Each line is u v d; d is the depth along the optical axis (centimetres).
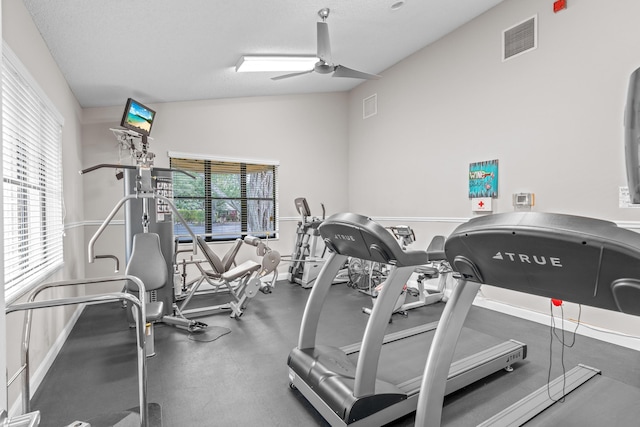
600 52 304
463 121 436
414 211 514
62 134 342
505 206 387
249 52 378
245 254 560
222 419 195
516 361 251
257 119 568
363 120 620
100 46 309
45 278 257
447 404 206
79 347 297
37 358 241
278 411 202
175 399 215
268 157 579
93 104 441
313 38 381
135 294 333
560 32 333
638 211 283
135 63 354
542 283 98
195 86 454
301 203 540
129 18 276
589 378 203
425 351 248
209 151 525
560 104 335
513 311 370
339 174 653
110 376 245
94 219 447
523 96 367
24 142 240
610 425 157
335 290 495
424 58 489
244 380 238
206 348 292
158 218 375
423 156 496
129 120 383
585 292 90
